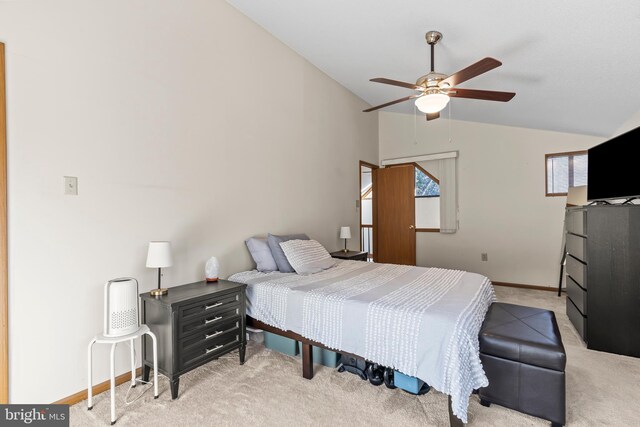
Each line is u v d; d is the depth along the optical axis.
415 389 1.90
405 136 5.66
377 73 3.75
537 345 1.65
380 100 5.02
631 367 2.28
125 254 2.18
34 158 1.77
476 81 3.06
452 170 5.16
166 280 2.44
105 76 2.07
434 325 1.67
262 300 2.46
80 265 1.96
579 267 2.83
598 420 1.69
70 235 1.91
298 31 3.24
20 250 1.72
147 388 2.04
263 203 3.37
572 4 1.77
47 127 1.82
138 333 1.85
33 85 1.76
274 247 3.12
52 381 1.83
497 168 4.83
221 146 2.89
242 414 1.76
